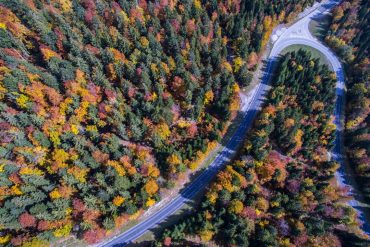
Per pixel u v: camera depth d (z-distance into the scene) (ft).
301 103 344.49
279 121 317.22
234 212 258.57
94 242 257.34
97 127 301.63
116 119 288.10
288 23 456.04
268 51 417.69
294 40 440.45
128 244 265.54
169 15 363.15
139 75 311.47
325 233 264.72
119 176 257.34
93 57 307.78
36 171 261.44
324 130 327.47
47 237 244.01
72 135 275.18
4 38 300.20
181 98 330.54
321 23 464.24
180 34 362.53
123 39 325.42
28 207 248.32
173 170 278.26
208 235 252.83
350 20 443.32
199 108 313.32
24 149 264.11
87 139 286.87
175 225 258.57
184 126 311.68
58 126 279.28
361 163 322.14
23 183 254.47
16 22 320.50
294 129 299.99
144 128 291.58
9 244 234.99
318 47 438.81
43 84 292.61
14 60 289.94
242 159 292.61
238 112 350.84
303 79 363.76
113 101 293.23
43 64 321.32
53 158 264.11
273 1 427.74
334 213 275.18
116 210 255.29
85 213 248.93
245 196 269.23
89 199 246.47
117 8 357.82
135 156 286.87
